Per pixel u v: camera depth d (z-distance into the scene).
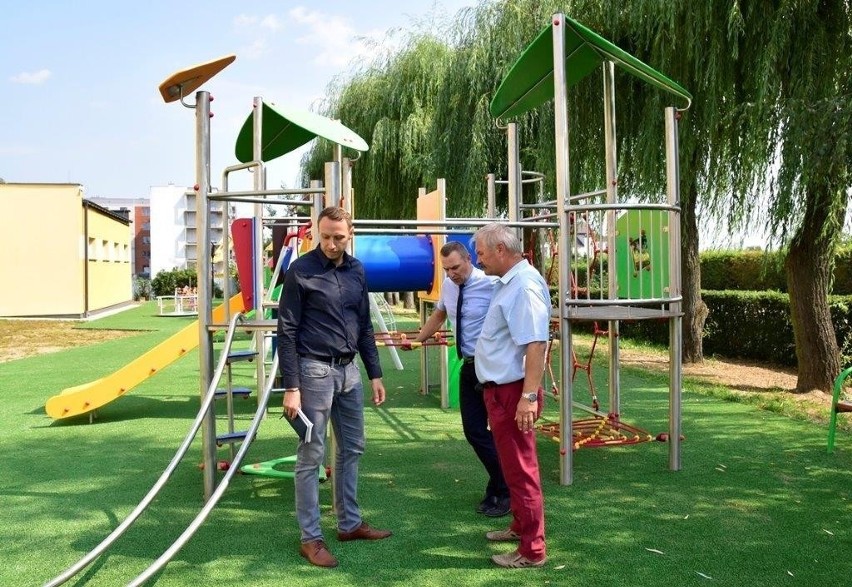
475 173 13.13
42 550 3.66
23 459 5.54
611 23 8.85
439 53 16.42
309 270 3.43
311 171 20.67
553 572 3.28
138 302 38.16
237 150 6.65
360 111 17.61
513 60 12.27
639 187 8.79
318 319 3.43
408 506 4.25
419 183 16.52
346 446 3.65
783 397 7.74
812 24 7.23
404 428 6.50
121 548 3.65
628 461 5.23
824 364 7.86
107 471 5.18
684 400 7.66
